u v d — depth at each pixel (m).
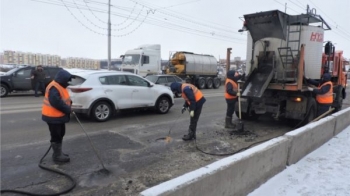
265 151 3.78
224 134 7.01
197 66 24.06
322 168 4.38
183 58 23.08
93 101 7.84
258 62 8.09
